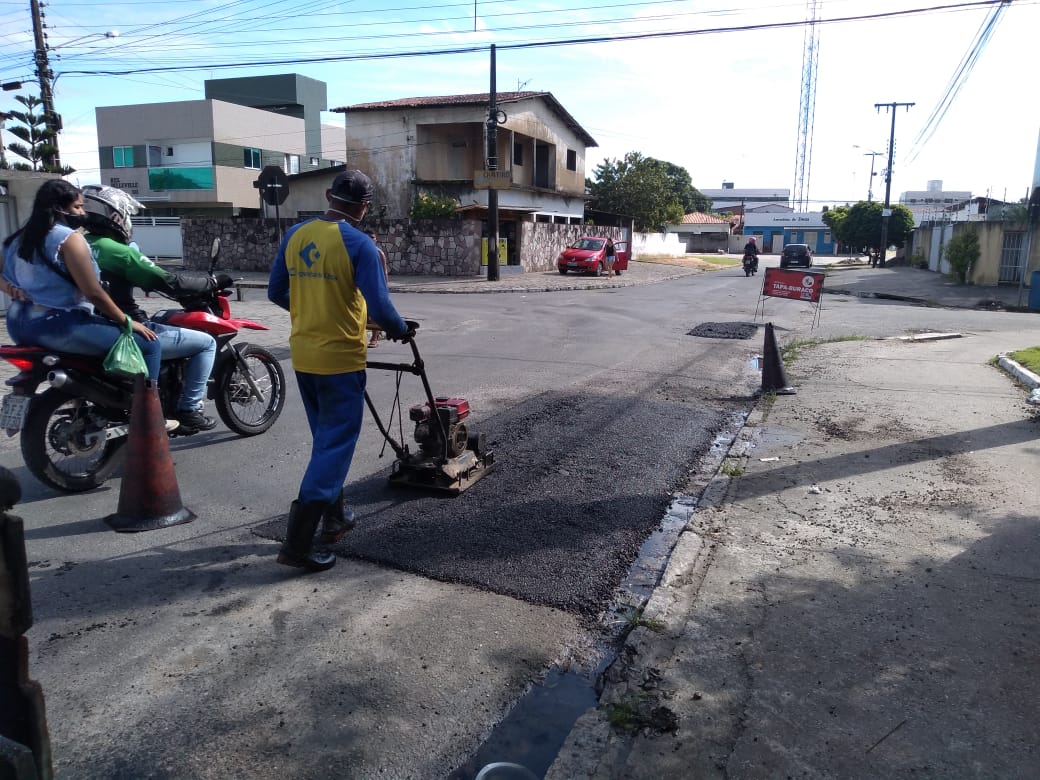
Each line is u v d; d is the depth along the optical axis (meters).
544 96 35.38
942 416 7.23
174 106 41.44
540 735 2.86
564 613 3.70
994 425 6.88
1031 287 20.22
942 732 2.81
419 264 27.89
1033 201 21.16
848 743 2.76
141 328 5.03
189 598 3.76
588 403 7.88
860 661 3.26
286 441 6.39
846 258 68.25
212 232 30.36
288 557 3.95
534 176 36.78
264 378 6.91
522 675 3.21
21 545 1.73
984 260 27.53
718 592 3.87
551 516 4.85
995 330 14.16
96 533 4.50
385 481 5.41
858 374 9.42
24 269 4.68
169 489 4.65
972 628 3.51
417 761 2.70
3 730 1.76
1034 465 5.77
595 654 3.38
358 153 32.44
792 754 2.71
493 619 3.62
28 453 4.89
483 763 2.70
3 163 23.64
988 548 4.35
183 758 2.67
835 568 4.12
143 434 4.56
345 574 4.04
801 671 3.19
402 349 11.38
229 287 6.38
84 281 4.61
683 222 77.25
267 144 45.47
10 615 1.73
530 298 20.88
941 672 3.17
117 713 2.89
